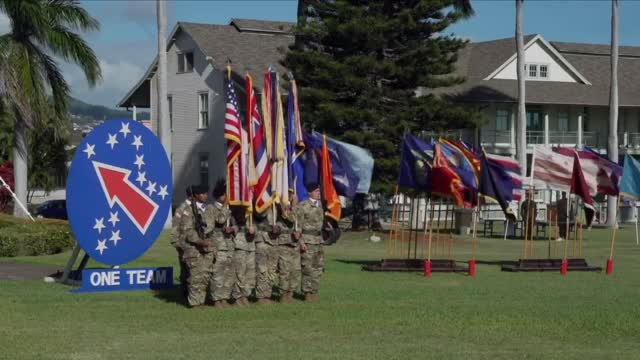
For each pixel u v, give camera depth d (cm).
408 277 3431
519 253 4869
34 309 2472
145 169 2927
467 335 2181
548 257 4194
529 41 9638
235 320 2334
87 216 2825
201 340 2069
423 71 6469
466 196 3631
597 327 2316
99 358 1870
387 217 7600
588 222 3866
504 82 9412
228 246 2512
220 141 8712
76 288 2880
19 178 6069
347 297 2794
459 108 6612
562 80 9844
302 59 6462
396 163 6319
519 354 1969
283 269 2623
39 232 4197
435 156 3628
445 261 3666
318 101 6372
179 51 9206
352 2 6556
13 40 5838
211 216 2480
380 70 6356
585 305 2705
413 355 1938
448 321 2370
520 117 7544
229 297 2536
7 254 4034
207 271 2491
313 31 6425
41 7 5788
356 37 6341
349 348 2000
